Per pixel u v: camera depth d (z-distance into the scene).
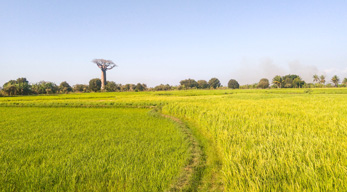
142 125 11.30
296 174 3.80
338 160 4.12
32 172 4.93
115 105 23.59
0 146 7.21
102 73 115.56
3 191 4.14
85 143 7.52
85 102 24.77
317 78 90.50
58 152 6.48
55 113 17.12
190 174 4.93
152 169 5.05
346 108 13.39
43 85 81.50
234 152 5.40
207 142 7.87
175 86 111.50
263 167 4.17
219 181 4.61
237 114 11.66
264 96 33.34
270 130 7.43
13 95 62.62
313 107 14.53
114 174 4.84
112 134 8.97
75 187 4.35
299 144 5.18
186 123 12.26
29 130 9.92
